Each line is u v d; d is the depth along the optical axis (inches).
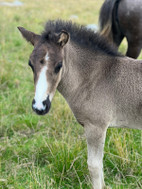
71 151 148.6
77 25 133.0
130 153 151.5
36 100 107.9
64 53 118.7
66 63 121.0
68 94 128.3
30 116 198.1
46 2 713.0
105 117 123.2
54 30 124.9
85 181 138.3
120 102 122.6
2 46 329.1
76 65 125.3
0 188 135.6
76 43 126.3
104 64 126.4
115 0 197.5
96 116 123.5
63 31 109.7
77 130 178.2
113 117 125.6
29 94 225.6
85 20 459.8
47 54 110.0
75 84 125.6
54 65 110.2
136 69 123.8
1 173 145.9
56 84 114.9
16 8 577.6
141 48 204.4
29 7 596.7
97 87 124.0
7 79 244.8
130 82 122.3
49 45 112.0
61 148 154.6
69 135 164.1
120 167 144.9
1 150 162.4
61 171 142.9
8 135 182.2
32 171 140.6
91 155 127.0
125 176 141.5
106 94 123.1
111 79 124.0
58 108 192.7
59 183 134.8
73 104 128.1
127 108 122.9
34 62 110.7
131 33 199.6
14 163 153.3
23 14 499.2
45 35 114.9
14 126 189.6
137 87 121.3
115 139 154.6
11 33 382.6
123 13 197.0
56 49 111.9
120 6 197.9
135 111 122.6
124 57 129.3
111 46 131.4
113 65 125.8
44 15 486.9
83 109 125.3
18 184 135.9
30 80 255.0
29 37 121.7
